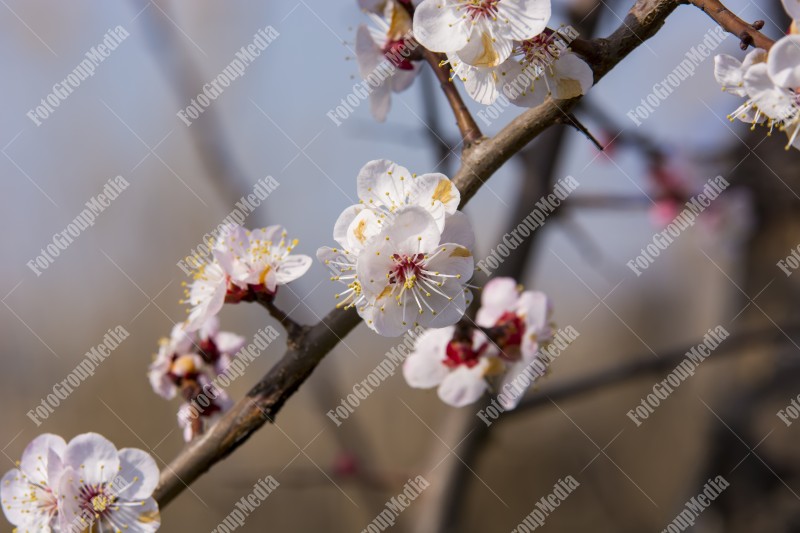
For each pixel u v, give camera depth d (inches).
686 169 25.8
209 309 17.9
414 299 16.9
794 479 24.5
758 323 25.7
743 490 24.8
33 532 18.0
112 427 41.0
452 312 16.9
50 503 18.1
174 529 38.9
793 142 16.6
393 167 17.1
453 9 17.1
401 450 42.8
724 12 16.6
